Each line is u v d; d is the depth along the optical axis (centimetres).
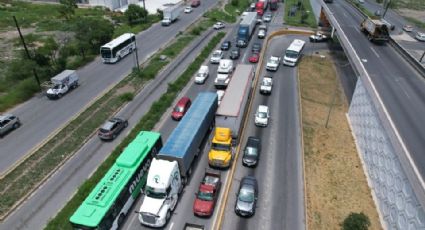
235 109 3384
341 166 3312
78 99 4566
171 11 8544
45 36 7181
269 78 4966
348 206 2786
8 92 4706
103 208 2288
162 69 5656
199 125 3203
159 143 3148
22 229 2489
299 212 2688
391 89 3762
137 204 2769
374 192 2953
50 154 3344
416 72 4275
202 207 2598
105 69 5669
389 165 2680
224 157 3123
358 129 3797
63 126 3850
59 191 2877
